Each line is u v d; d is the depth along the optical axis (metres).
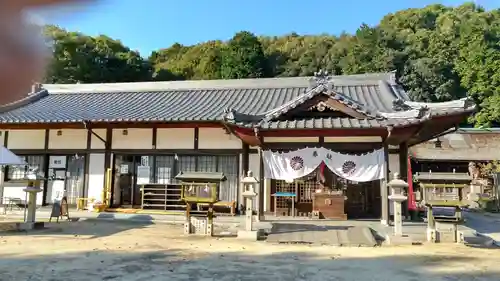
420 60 45.41
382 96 16.78
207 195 10.82
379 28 58.91
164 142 15.50
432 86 43.78
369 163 12.35
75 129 16.03
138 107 16.88
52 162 16.27
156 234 10.95
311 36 68.44
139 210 14.74
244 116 12.98
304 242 9.76
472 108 11.90
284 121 13.16
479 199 23.39
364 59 49.97
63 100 18.94
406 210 13.76
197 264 7.12
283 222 12.45
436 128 13.48
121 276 6.15
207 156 15.23
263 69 55.62
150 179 15.56
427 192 10.26
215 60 58.00
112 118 14.65
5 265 6.84
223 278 6.11
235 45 56.28
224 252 8.39
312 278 6.19
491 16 59.69
